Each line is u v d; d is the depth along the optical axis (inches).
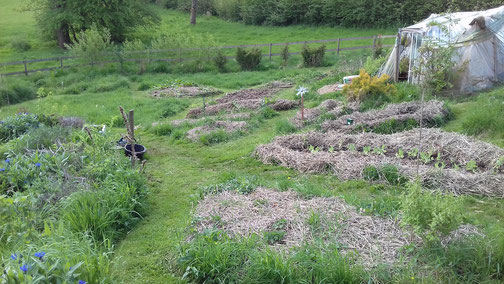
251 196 196.5
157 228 183.3
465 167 224.8
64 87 688.4
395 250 146.2
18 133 321.1
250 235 158.4
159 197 220.1
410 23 1069.1
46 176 204.5
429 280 128.6
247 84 664.4
